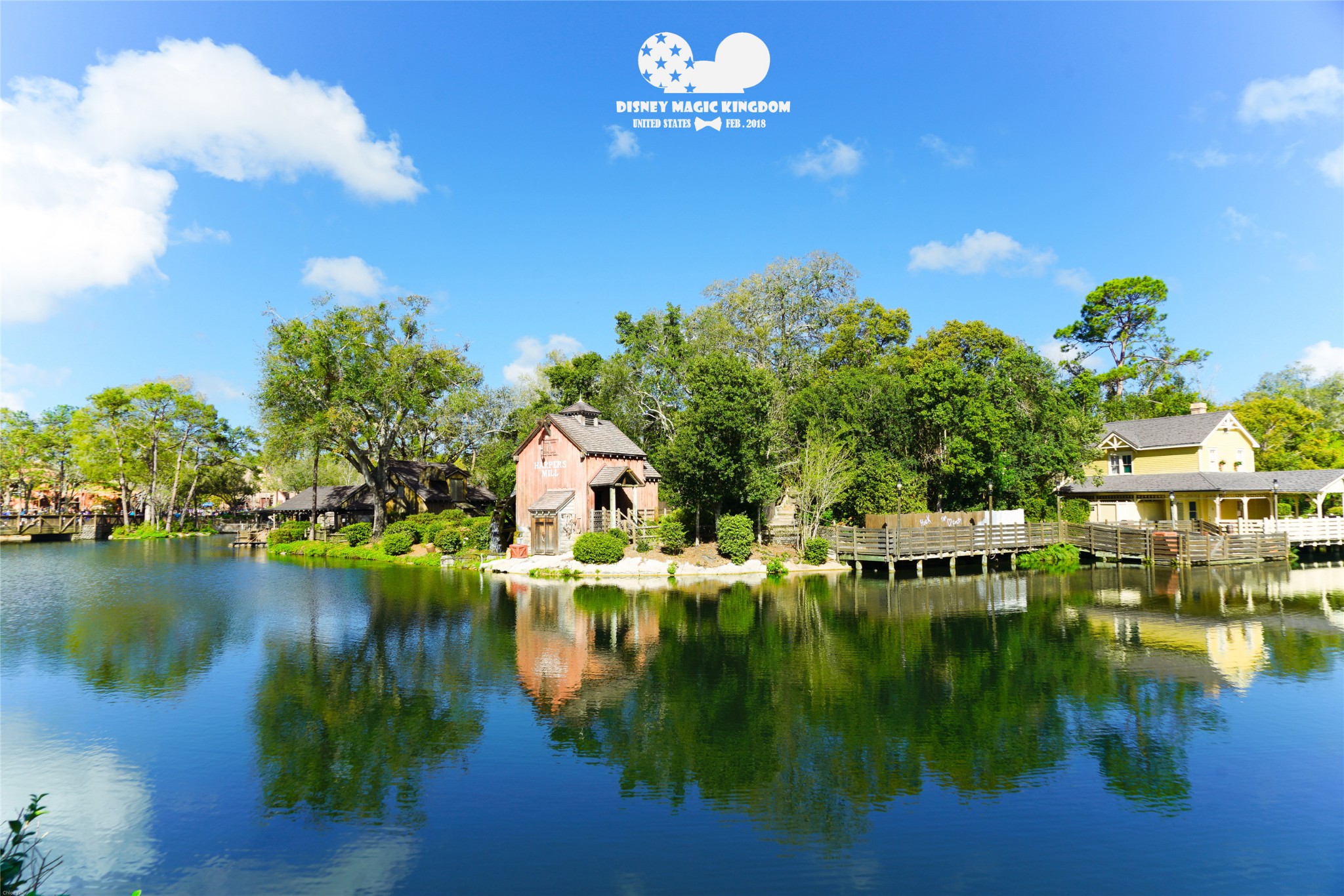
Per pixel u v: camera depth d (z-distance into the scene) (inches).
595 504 1961.1
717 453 1642.5
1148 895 374.3
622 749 571.2
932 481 1966.0
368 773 529.7
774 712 655.8
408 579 1579.7
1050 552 1728.6
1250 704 672.4
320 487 3329.2
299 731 613.6
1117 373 2738.7
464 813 467.8
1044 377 1968.5
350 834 442.6
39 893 376.5
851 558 1679.4
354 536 2220.7
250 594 1354.6
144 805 481.1
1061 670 786.2
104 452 3218.5
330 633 988.6
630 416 2426.2
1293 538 1743.4
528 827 449.4
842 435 1879.9
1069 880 389.1
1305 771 526.6
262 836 439.5
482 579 1566.2
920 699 689.0
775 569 1560.0
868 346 2541.8
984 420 1772.9
